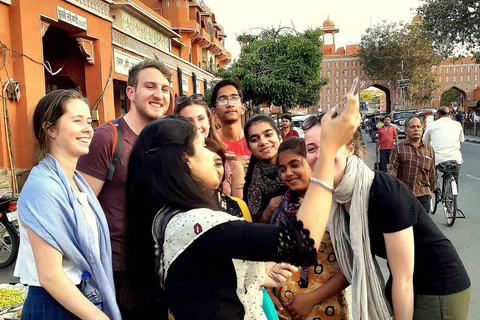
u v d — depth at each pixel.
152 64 2.84
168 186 1.41
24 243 2.00
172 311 1.37
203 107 3.07
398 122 26.97
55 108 2.13
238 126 4.06
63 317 1.92
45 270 1.88
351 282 2.00
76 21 10.29
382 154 12.52
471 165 14.36
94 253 2.05
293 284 2.30
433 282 1.99
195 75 23.30
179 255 1.35
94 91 11.58
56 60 11.81
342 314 2.31
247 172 3.09
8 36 8.24
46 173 2.03
